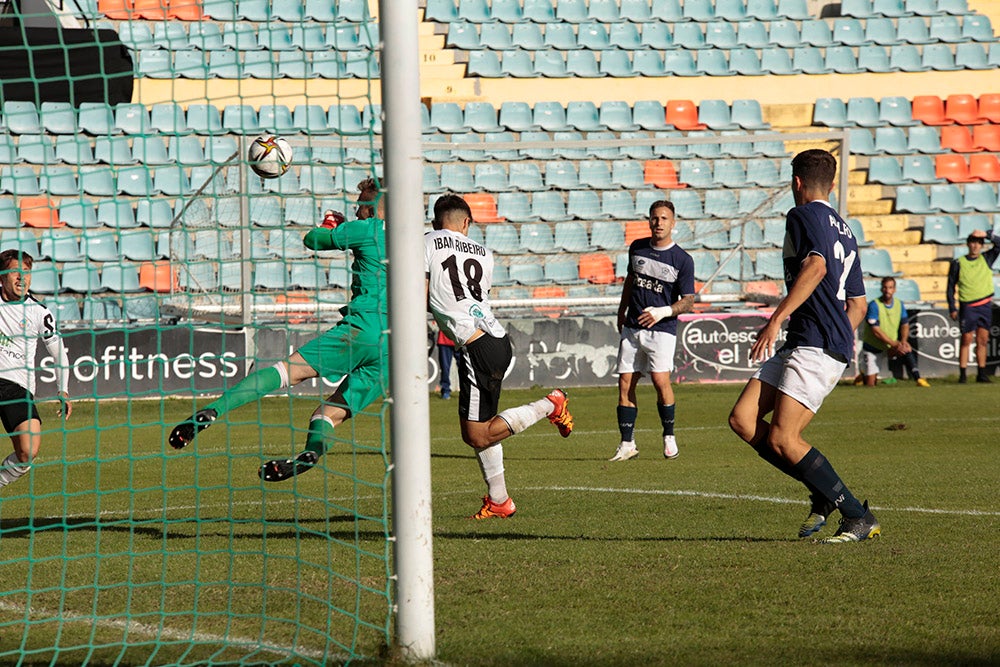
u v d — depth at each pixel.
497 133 71.31
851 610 14.42
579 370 55.00
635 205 67.31
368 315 20.92
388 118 12.43
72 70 40.22
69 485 28.17
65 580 16.95
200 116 66.06
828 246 18.06
